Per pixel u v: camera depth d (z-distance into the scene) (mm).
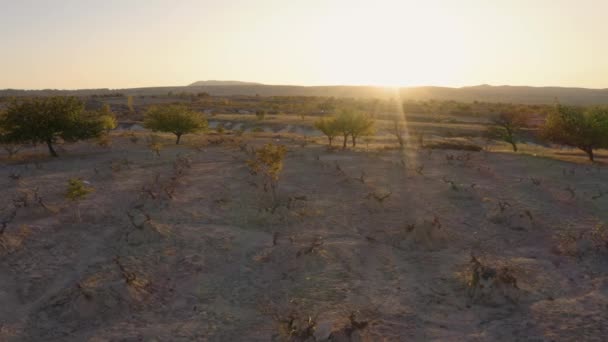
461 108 120750
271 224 22562
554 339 12344
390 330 13062
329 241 20188
